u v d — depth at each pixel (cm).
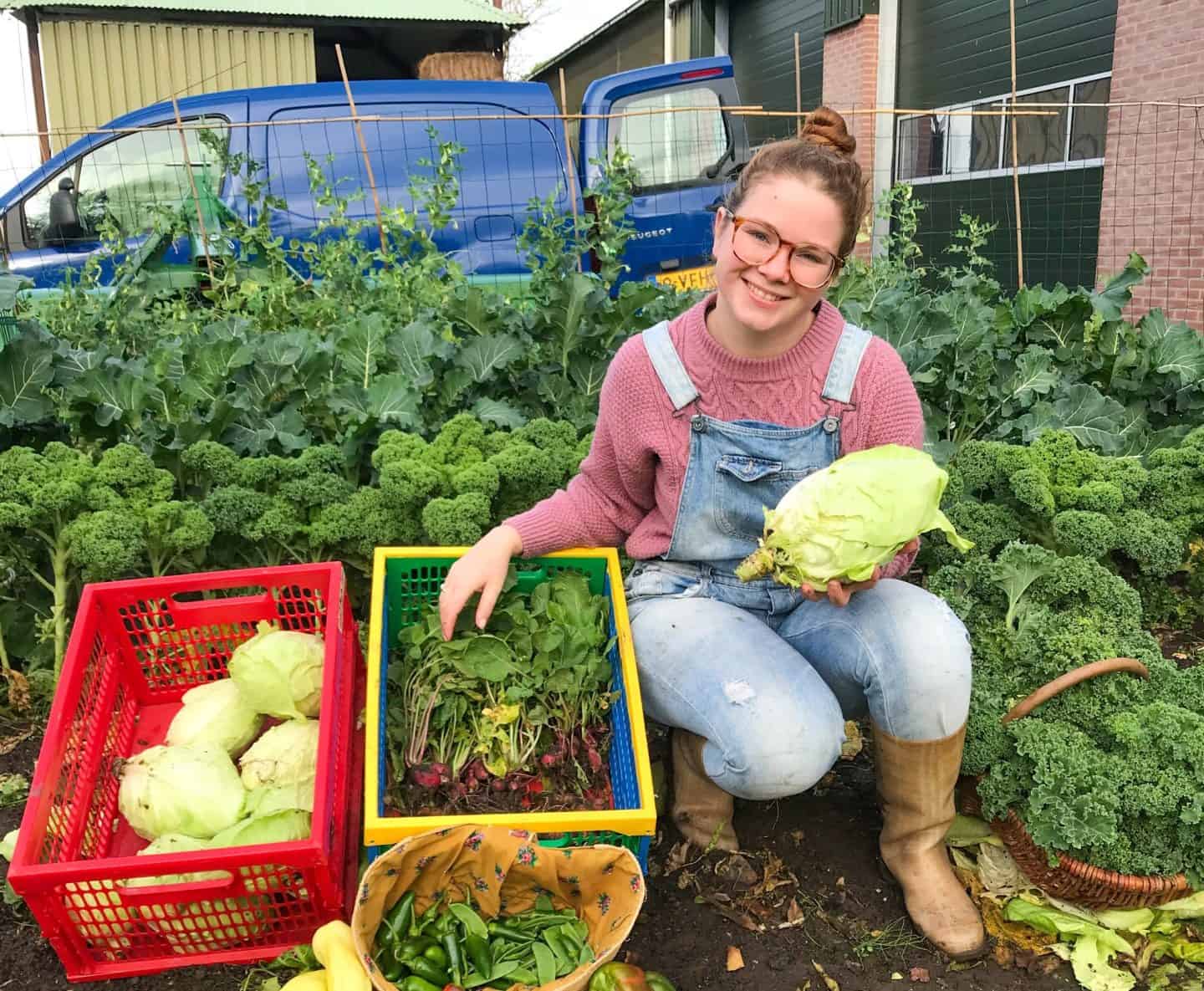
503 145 816
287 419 351
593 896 207
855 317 458
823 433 226
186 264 713
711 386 227
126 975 214
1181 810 212
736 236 204
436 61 1227
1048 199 1118
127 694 276
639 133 873
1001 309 501
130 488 296
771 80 1645
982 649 272
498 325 417
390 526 308
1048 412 430
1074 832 214
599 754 241
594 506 251
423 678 242
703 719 218
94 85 1370
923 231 1331
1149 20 955
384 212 621
